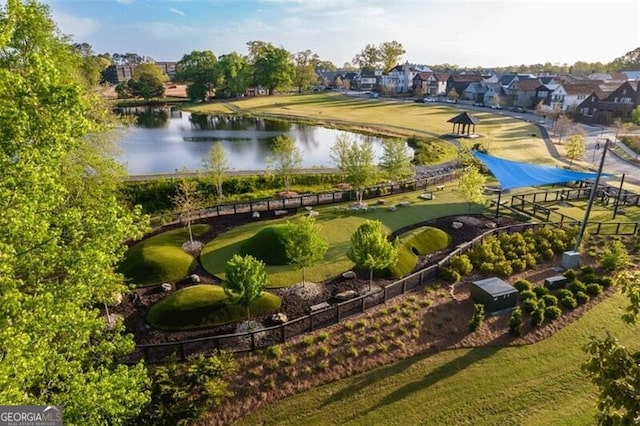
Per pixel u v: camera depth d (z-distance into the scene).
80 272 11.37
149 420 13.72
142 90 123.94
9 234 9.95
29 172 10.18
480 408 14.55
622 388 7.78
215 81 125.38
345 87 160.50
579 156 51.66
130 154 59.16
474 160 45.06
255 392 15.12
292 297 20.88
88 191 25.41
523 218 32.22
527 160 52.53
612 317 19.55
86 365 13.57
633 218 32.56
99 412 11.49
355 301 18.86
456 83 131.88
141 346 16.25
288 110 101.38
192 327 18.81
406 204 34.50
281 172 41.41
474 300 20.45
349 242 27.20
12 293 9.16
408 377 15.85
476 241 25.62
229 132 78.00
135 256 24.88
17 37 19.67
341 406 14.65
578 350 17.39
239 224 30.59
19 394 8.72
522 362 16.70
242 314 19.41
